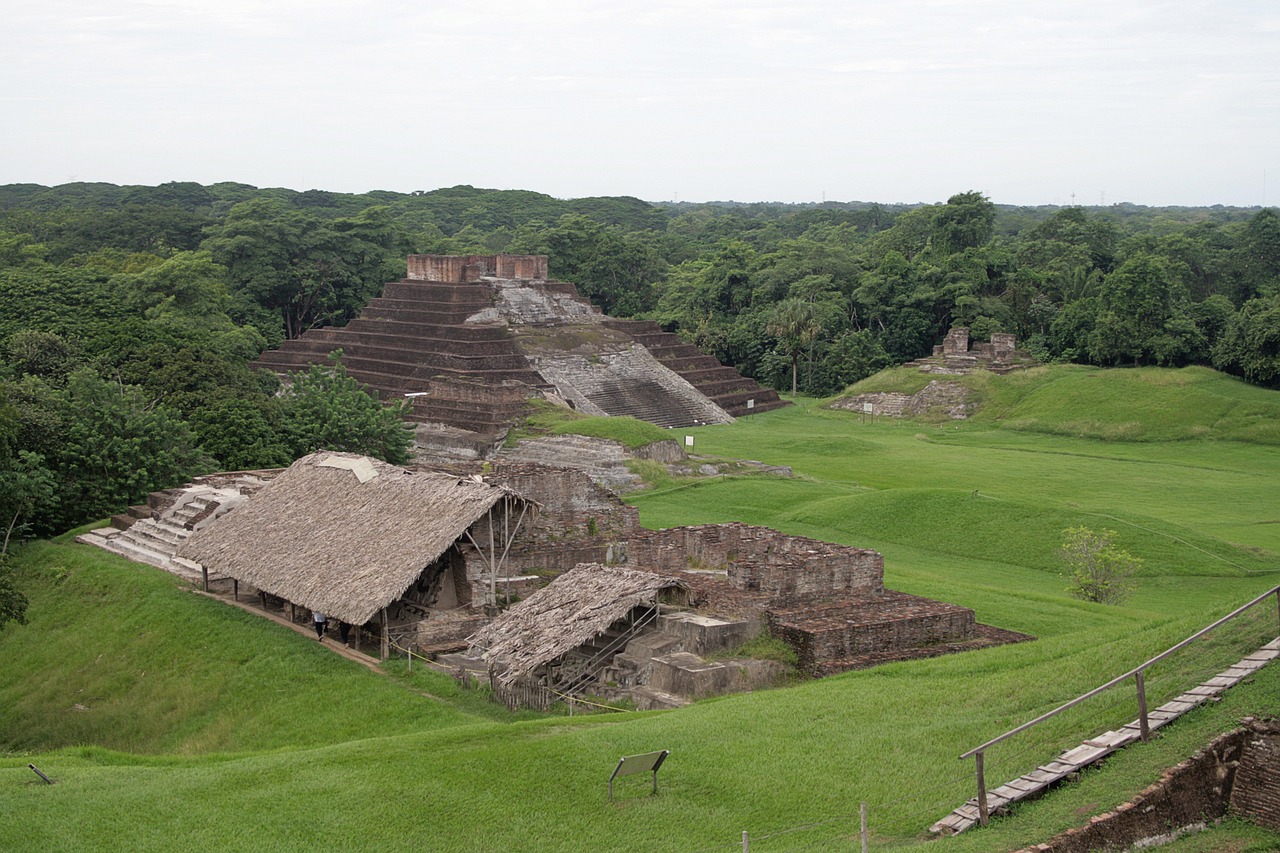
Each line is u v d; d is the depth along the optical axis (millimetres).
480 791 21906
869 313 135125
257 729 32969
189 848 20094
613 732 24609
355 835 20422
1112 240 156625
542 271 121062
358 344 110062
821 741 23844
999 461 84375
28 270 97500
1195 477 77562
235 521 43188
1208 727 20141
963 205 145375
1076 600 41844
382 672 34500
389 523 38000
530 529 40219
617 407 100750
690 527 39969
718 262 152375
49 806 22109
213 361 67938
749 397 115562
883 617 32906
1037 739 22297
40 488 51438
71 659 41625
